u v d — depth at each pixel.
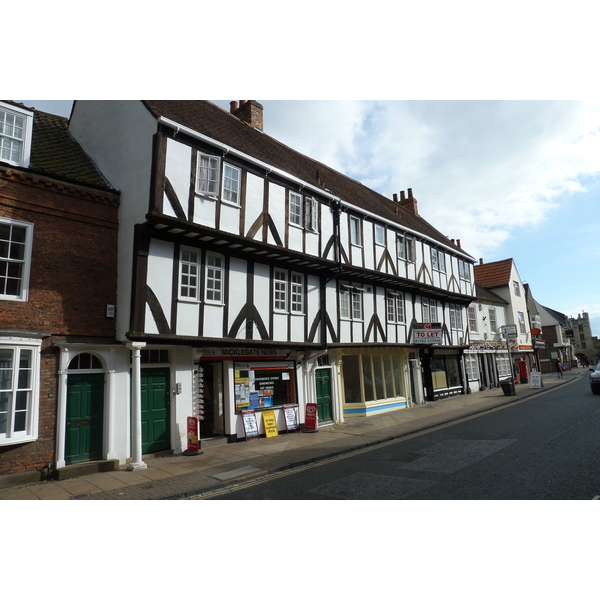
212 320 10.98
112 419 9.51
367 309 16.67
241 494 7.14
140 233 9.88
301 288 13.78
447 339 22.09
